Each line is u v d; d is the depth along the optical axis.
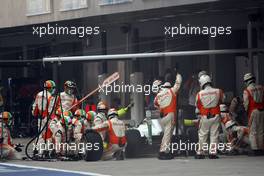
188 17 71.50
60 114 55.34
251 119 54.12
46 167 49.25
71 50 81.38
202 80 52.94
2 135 55.78
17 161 54.78
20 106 80.75
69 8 74.31
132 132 54.69
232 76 71.50
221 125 55.69
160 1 64.31
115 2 69.06
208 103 52.31
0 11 82.88
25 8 79.94
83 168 47.81
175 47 74.38
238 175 41.50
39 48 86.31
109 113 53.78
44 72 72.69
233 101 56.69
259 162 49.06
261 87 54.34
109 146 53.44
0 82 86.75
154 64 75.06
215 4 61.38
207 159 52.22
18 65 66.31
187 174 42.53
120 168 47.16
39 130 55.91
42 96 55.69
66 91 56.59
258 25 66.19
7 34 87.12
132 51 75.94
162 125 53.19
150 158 54.34
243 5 61.97
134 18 71.75
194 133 54.06
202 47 73.31
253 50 56.84
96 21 74.88
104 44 77.88
